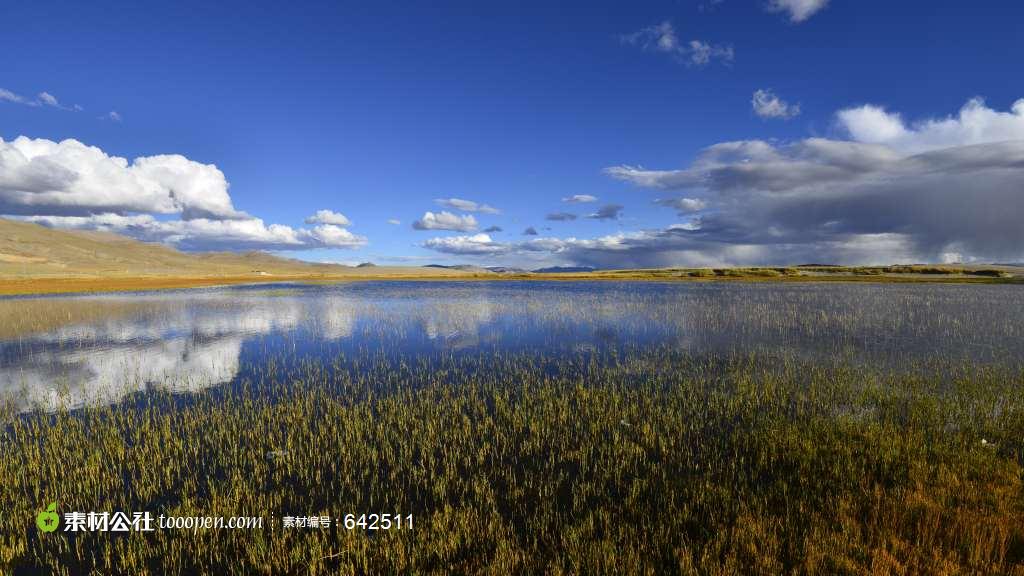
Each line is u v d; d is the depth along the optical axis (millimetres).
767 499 9711
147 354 27062
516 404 16594
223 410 16516
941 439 12539
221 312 47969
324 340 31234
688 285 97000
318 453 12664
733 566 7570
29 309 50750
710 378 19922
